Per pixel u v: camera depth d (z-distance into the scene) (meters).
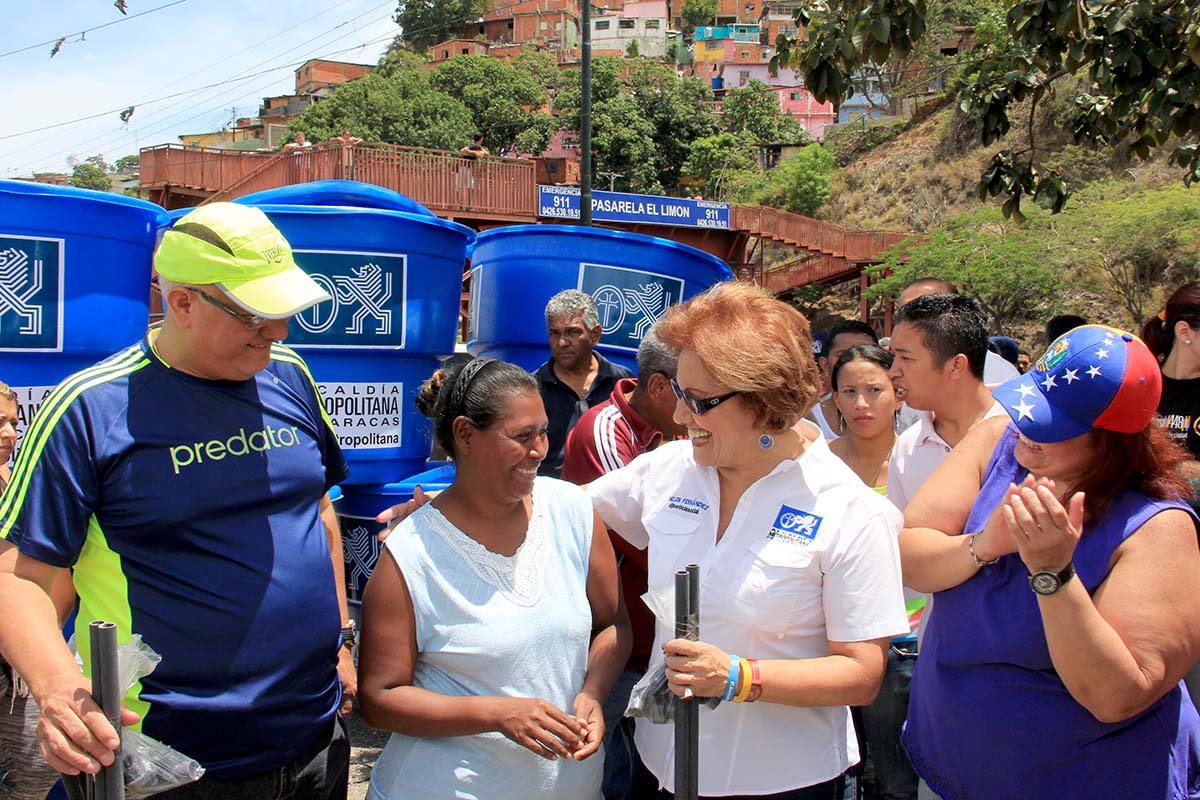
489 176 17.88
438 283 3.87
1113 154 28.22
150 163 19.16
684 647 1.83
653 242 4.73
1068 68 5.25
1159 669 1.78
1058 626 1.74
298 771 2.17
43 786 2.75
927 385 3.01
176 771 1.73
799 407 1.98
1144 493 1.89
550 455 4.33
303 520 2.21
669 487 2.26
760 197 40.47
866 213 37.69
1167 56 5.26
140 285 3.35
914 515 2.24
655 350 2.88
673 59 75.06
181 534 2.01
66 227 3.06
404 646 2.08
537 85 53.03
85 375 2.01
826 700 1.91
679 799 1.87
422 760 2.08
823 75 5.39
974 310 3.04
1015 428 2.15
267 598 2.07
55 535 1.91
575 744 1.99
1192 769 2.00
